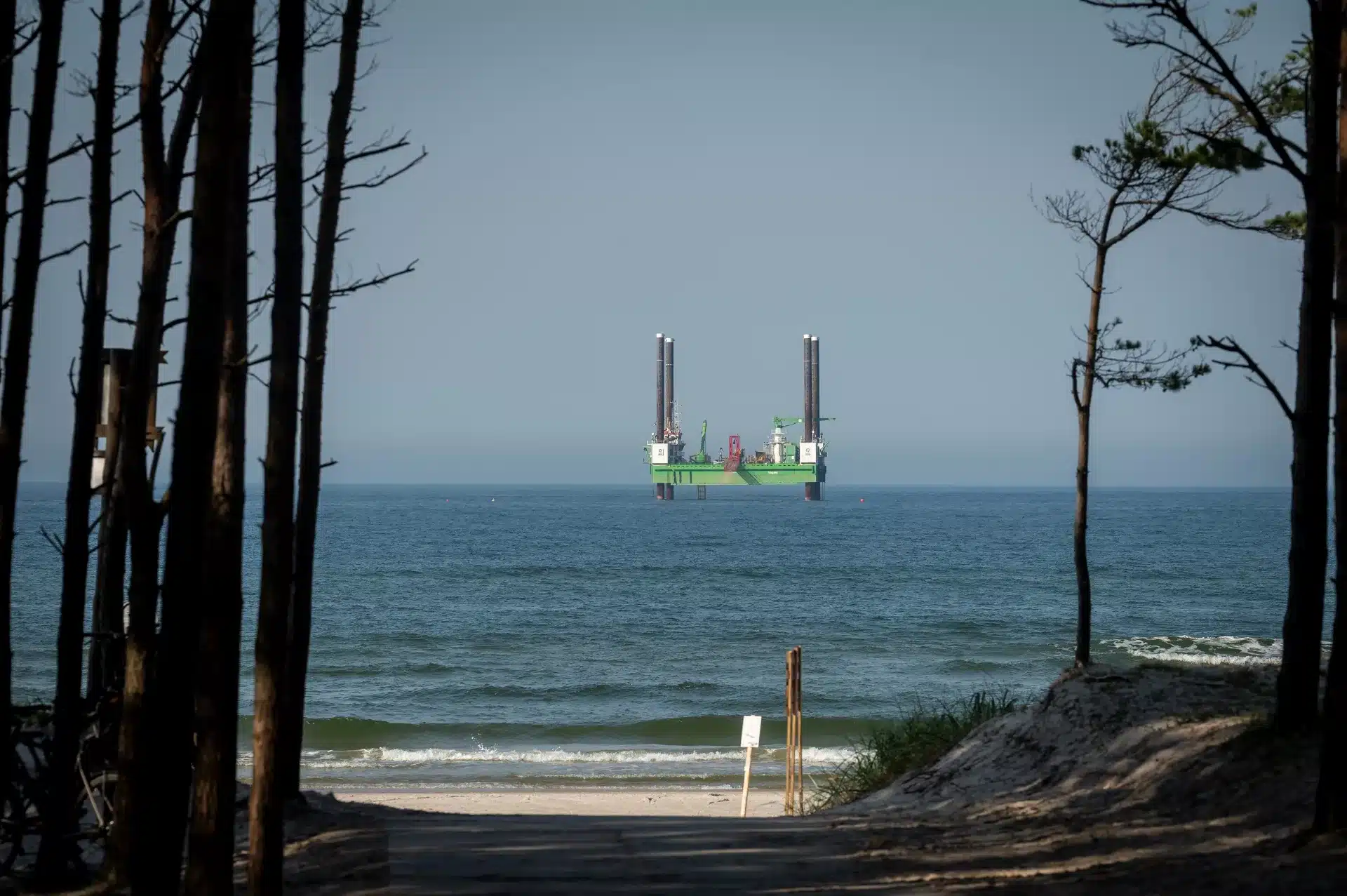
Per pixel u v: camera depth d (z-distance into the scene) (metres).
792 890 26.05
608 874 28.02
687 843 32.19
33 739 29.12
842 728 105.62
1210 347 34.66
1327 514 35.47
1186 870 25.39
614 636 176.25
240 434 22.23
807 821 37.66
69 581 27.33
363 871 28.66
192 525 20.89
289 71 26.27
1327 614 163.38
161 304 27.92
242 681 119.06
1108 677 48.91
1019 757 44.91
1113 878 25.50
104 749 30.16
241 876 28.77
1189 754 37.19
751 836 33.34
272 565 25.25
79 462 27.19
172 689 21.02
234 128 20.28
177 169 29.33
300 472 37.88
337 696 125.81
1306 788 31.03
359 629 181.88
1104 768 39.44
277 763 24.80
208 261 20.23
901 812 40.59
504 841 32.84
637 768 86.50
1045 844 30.28
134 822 24.62
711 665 148.00
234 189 23.39
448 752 93.81
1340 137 26.91
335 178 36.75
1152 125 46.81
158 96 27.84
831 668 145.75
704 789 76.62
